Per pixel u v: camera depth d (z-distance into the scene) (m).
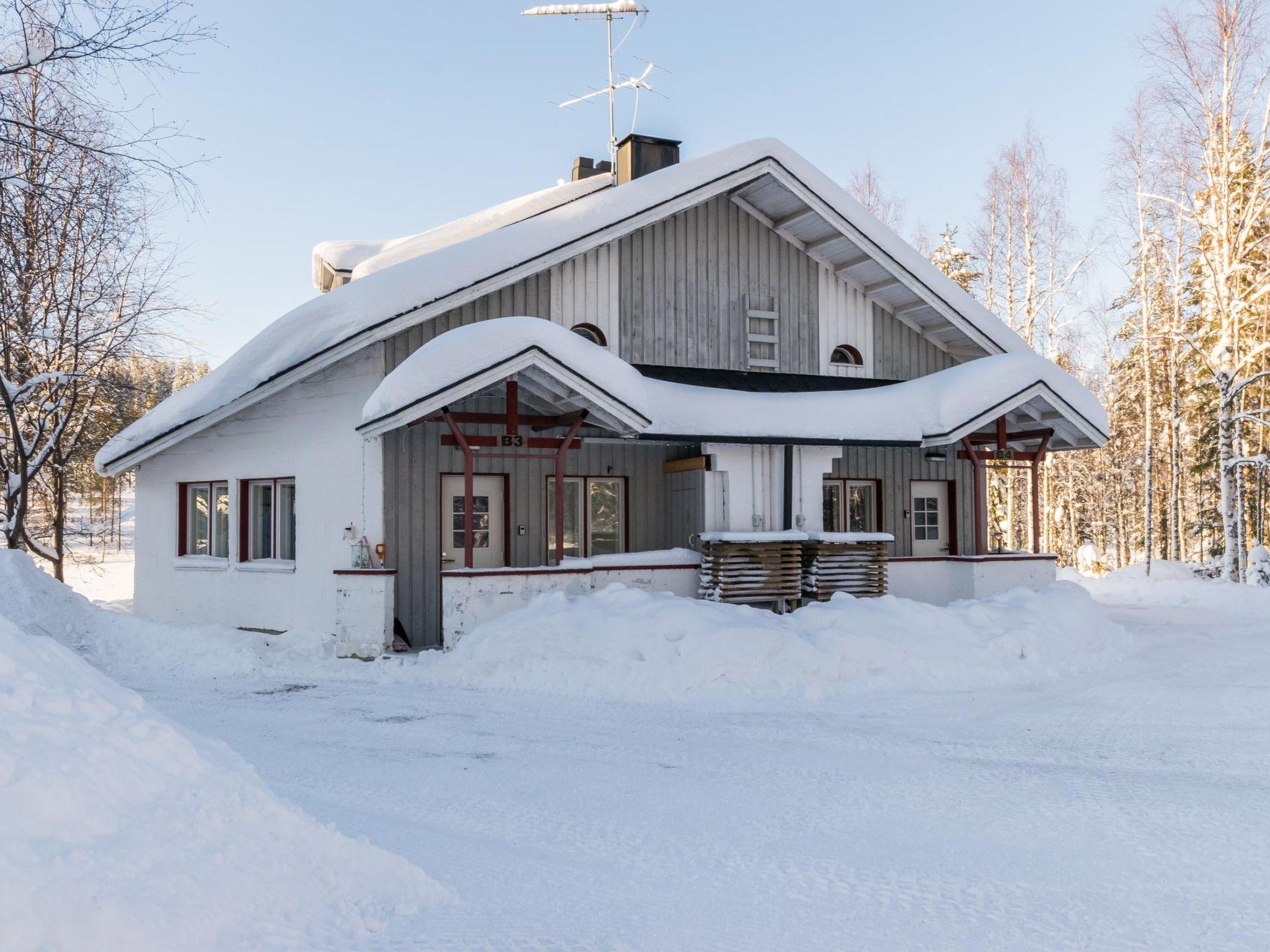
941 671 10.34
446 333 12.12
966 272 35.81
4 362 18.58
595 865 5.00
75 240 18.11
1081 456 45.09
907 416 15.24
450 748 7.67
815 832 5.55
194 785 4.23
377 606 11.93
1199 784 6.53
